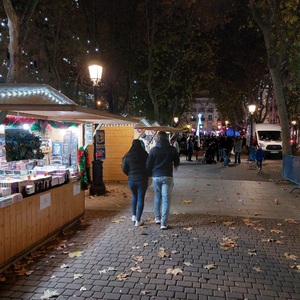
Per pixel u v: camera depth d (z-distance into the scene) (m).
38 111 4.73
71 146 7.96
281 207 8.38
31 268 4.51
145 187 6.56
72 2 14.66
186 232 6.14
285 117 13.31
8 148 5.61
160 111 26.47
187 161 22.83
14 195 4.57
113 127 12.48
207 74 24.75
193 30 19.66
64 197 6.17
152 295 3.78
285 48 12.98
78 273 4.34
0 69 16.84
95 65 9.27
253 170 17.28
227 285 4.05
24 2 11.55
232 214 7.59
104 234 6.00
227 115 49.12
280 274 4.38
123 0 15.72
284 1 12.41
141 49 17.94
